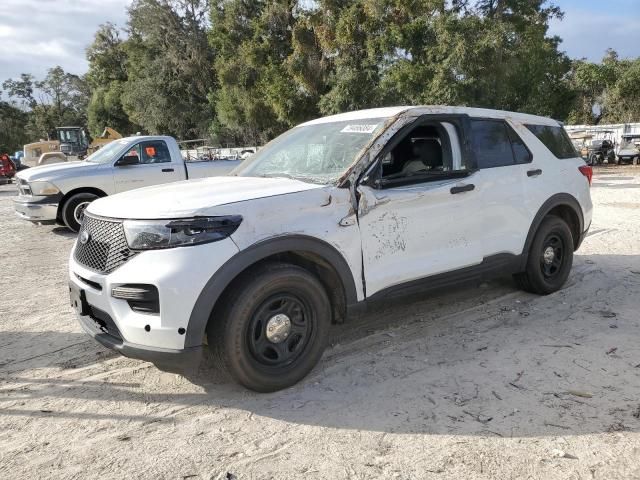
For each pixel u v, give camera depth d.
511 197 4.81
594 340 4.32
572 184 5.52
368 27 22.81
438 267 4.23
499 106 22.58
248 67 33.88
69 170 9.91
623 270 6.38
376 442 3.00
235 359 3.35
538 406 3.32
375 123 4.21
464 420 3.19
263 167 4.54
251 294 3.33
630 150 29.27
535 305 5.20
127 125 63.12
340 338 4.52
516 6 24.12
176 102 46.66
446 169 4.45
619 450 2.85
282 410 3.38
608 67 42.31
